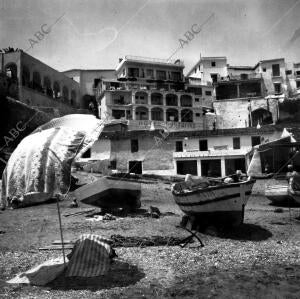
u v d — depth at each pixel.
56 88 58.50
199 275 7.98
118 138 41.41
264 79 63.78
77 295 6.83
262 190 28.19
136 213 17.73
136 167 41.16
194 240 11.55
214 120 57.75
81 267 8.10
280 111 52.47
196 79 66.62
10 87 43.94
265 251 10.01
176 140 42.19
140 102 59.09
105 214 16.55
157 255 9.63
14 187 21.09
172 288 7.20
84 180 31.73
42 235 12.73
